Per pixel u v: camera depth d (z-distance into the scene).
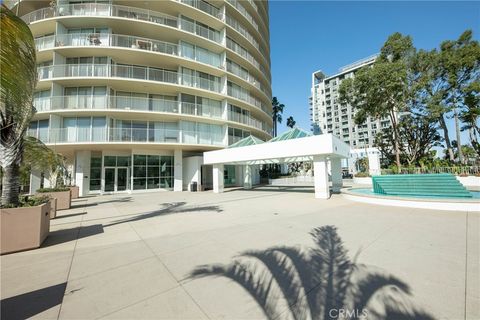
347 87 28.36
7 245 5.15
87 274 3.95
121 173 22.97
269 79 42.25
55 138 19.50
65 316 2.74
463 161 25.75
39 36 22.52
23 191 21.11
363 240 5.35
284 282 3.43
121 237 6.30
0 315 2.78
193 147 24.73
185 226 7.38
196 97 25.55
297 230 6.45
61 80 19.84
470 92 24.02
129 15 22.97
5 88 5.27
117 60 22.53
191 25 25.17
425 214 8.27
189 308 2.84
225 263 4.21
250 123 31.12
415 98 26.02
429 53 25.48
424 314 2.60
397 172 23.70
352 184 26.22
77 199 17.27
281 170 45.22
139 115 22.11
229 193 19.80
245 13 32.62
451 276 3.48
